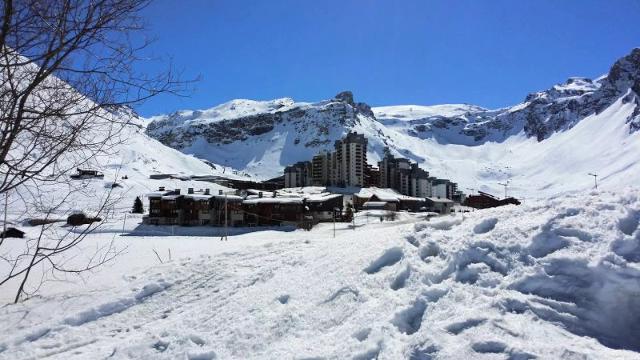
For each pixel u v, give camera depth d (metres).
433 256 6.30
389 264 6.71
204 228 53.16
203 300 8.12
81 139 6.44
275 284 7.73
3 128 6.27
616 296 4.73
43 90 6.21
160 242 37.31
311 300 6.62
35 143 6.38
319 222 58.62
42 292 11.97
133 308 8.38
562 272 5.05
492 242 5.82
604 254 5.02
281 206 57.06
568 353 3.96
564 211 5.90
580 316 4.64
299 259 8.75
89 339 7.16
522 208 6.59
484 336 4.36
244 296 7.59
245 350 5.77
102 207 8.07
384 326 5.12
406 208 99.69
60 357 6.48
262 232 49.16
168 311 8.04
